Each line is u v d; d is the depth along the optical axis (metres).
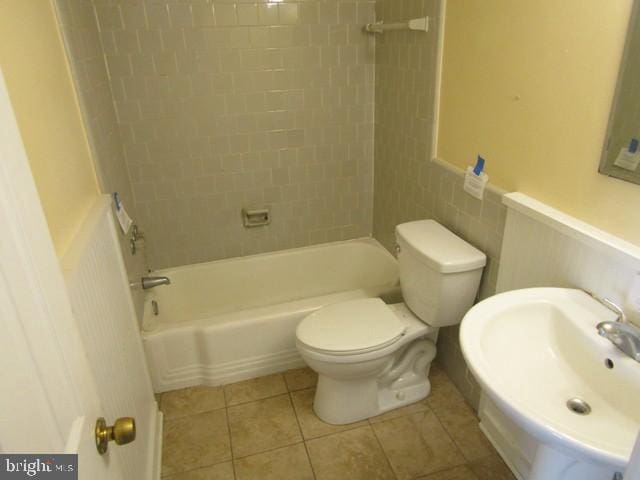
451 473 1.74
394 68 2.33
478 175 1.75
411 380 2.07
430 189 2.14
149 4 2.18
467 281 1.75
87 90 1.63
